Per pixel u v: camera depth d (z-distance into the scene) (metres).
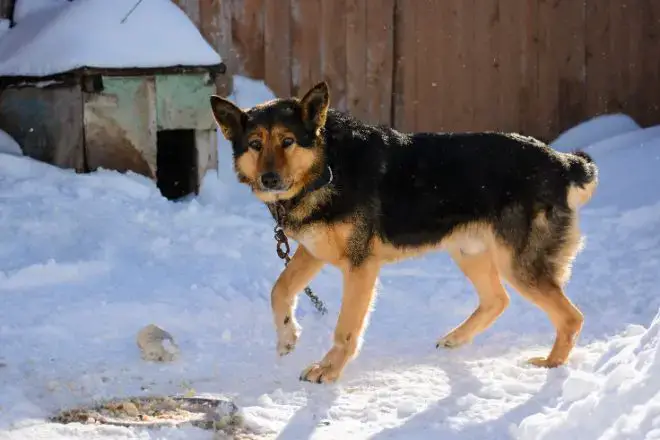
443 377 7.09
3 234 9.98
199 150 12.91
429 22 15.43
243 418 6.04
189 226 11.06
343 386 6.92
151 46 12.41
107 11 12.55
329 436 5.76
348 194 7.13
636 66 16.59
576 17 16.23
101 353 7.52
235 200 12.92
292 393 6.72
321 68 14.90
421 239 7.55
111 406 6.37
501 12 15.81
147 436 5.70
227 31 14.32
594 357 7.32
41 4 13.93
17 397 6.36
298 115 7.02
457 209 7.54
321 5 14.78
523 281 7.50
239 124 7.26
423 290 9.77
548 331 8.42
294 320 7.63
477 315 8.00
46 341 7.66
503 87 15.99
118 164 12.38
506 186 7.50
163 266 9.70
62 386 6.72
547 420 5.54
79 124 12.09
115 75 12.09
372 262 7.30
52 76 12.16
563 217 7.60
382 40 15.20
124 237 10.34
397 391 6.73
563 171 7.67
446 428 5.81
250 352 7.74
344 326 7.14
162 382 6.96
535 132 16.25
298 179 7.04
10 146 12.80
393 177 7.38
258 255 10.36
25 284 8.93
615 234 11.75
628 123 16.31
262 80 14.62
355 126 7.42
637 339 6.46
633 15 16.48
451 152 7.57
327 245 7.21
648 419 4.79
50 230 10.25
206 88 12.86
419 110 15.55
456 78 15.70
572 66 16.31
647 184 13.28
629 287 9.59
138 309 8.41
